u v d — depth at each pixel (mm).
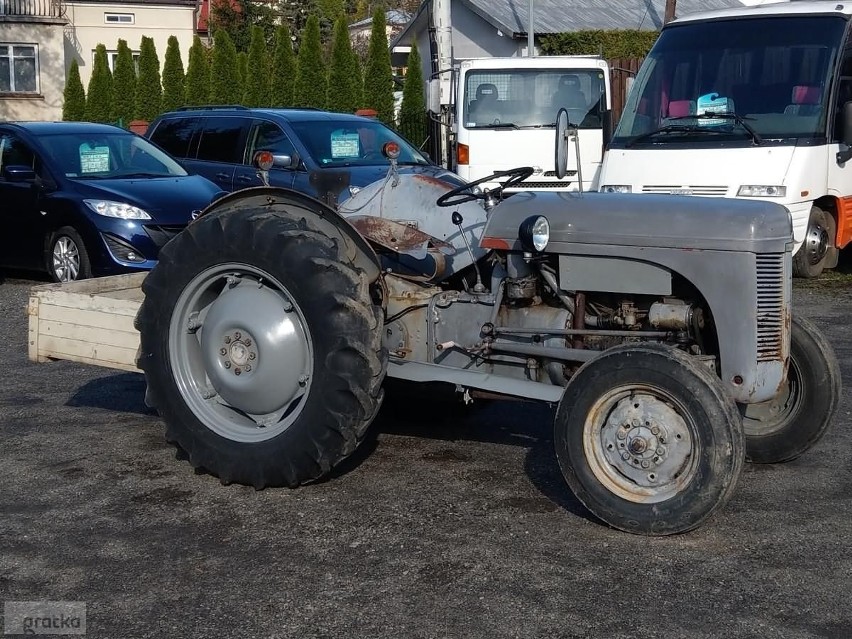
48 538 4613
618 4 28672
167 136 13320
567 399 4602
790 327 5078
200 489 5199
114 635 3762
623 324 4969
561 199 5078
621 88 21906
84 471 5480
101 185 10852
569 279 4941
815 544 4465
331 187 5777
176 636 3750
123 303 5660
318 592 4059
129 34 40625
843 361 7902
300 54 27453
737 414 4344
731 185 10438
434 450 5762
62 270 10992
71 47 39844
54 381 7418
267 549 4469
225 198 5344
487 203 5258
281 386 5055
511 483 5219
